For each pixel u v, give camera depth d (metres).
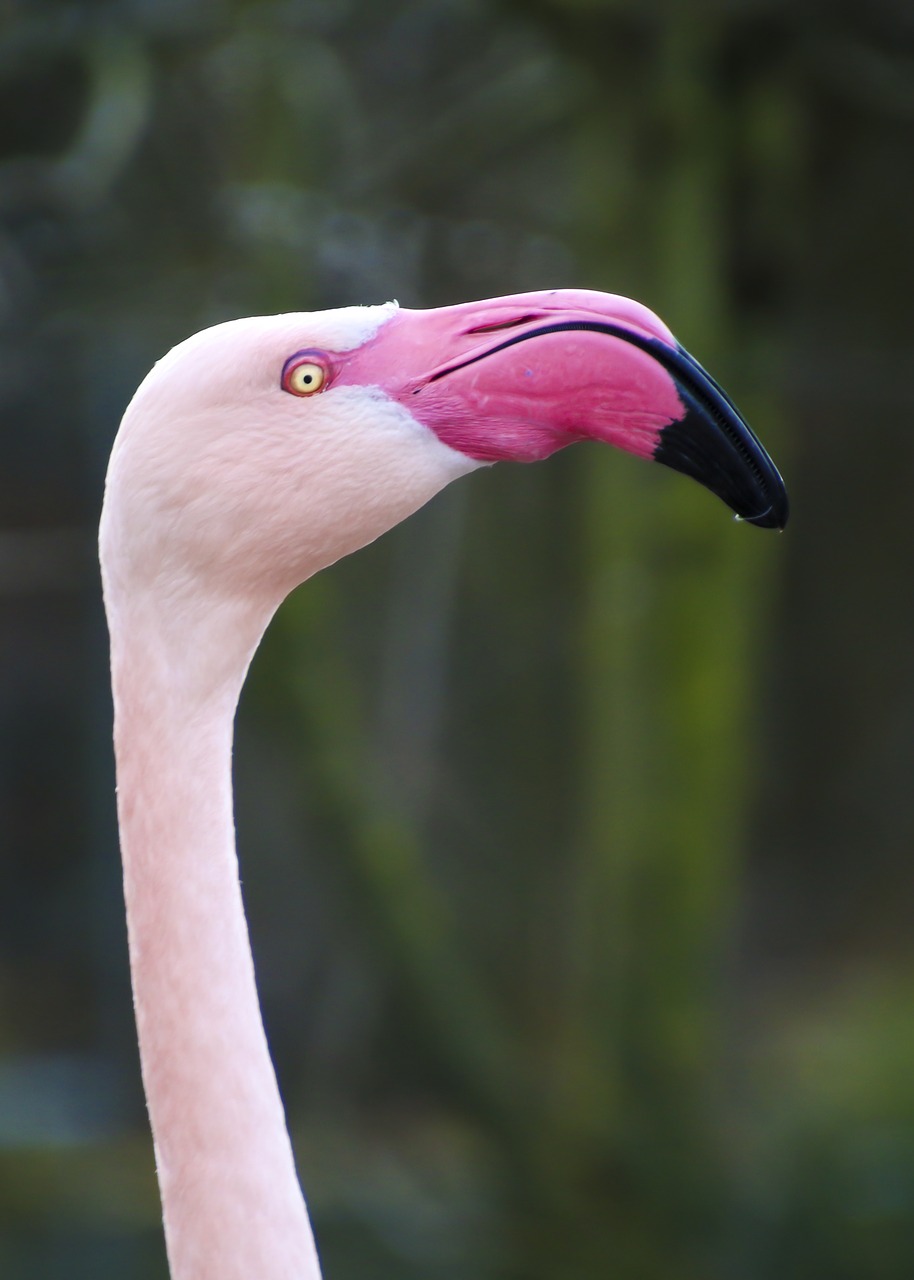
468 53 8.85
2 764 13.71
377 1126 11.80
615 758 9.49
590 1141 9.60
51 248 7.91
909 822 15.90
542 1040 11.89
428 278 9.02
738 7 7.89
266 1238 2.32
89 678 13.43
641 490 9.29
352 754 9.66
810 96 8.70
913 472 14.50
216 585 2.42
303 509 2.41
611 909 9.55
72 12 7.25
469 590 13.04
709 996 9.62
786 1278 9.57
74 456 11.64
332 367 2.43
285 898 12.91
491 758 13.22
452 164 8.77
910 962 14.26
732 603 9.40
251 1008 2.39
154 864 2.39
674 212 8.82
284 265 8.09
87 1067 12.41
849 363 9.66
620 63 8.50
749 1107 11.02
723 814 9.48
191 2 7.39
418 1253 9.84
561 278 9.40
